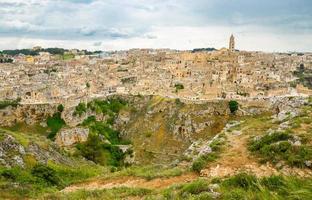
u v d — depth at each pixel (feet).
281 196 87.51
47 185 180.65
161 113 481.46
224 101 448.24
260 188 90.74
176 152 415.85
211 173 137.18
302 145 136.67
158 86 569.23
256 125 198.29
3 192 153.07
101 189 141.49
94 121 500.74
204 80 598.75
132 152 425.69
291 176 106.11
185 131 434.71
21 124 492.54
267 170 128.57
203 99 472.44
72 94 560.61
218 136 190.70
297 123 163.53
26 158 211.41
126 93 561.84
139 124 484.33
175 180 142.31
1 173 179.83
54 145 278.67
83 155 375.66
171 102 488.85
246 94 481.87
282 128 163.84
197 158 159.22
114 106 533.96
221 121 428.97
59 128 483.51
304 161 125.70
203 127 431.43
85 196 132.26
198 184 104.58
